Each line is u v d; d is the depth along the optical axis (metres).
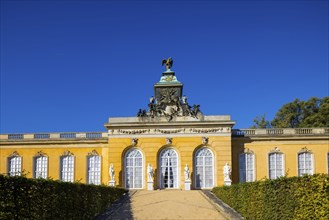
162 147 58.34
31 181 22.80
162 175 58.16
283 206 25.30
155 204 40.62
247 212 32.78
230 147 57.59
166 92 64.44
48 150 61.72
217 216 34.84
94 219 34.41
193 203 41.09
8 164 61.59
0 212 19.34
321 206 21.34
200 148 58.41
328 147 59.47
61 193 27.39
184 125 58.25
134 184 58.00
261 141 59.84
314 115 75.06
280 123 82.62
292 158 59.38
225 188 42.28
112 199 43.41
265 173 59.00
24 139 61.72
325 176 21.62
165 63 66.44
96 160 61.22
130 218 34.22
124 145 58.47
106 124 58.56
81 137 61.56
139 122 58.22
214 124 58.03
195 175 57.88
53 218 25.83
